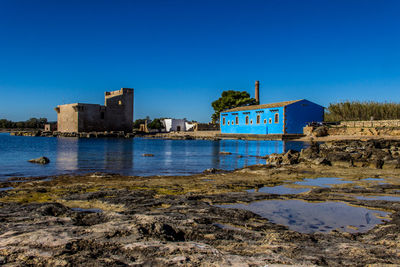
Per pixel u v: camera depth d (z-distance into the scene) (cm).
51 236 469
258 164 1978
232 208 756
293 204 826
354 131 4659
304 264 392
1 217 623
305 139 4838
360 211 758
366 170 1581
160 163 2159
